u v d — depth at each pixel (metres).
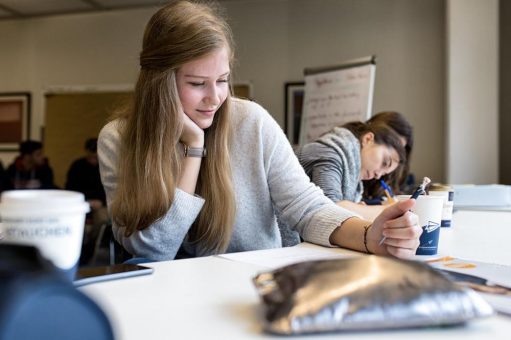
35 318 0.32
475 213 1.86
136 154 1.12
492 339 0.42
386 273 0.45
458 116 3.74
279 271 0.48
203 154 1.19
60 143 5.14
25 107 5.26
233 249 1.29
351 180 1.85
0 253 0.39
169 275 0.68
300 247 0.98
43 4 4.81
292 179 1.23
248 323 0.47
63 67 5.17
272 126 1.30
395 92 4.38
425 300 0.43
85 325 0.35
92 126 5.07
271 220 1.30
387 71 4.40
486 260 0.87
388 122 2.09
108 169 1.23
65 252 0.54
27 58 5.27
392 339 0.42
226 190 1.19
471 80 3.71
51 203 0.52
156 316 0.49
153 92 1.11
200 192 1.21
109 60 5.05
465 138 3.73
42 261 0.38
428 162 4.31
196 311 0.51
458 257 0.91
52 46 5.20
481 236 1.21
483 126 3.69
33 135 5.25
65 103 5.15
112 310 0.51
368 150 1.97
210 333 0.44
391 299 0.43
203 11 1.14
